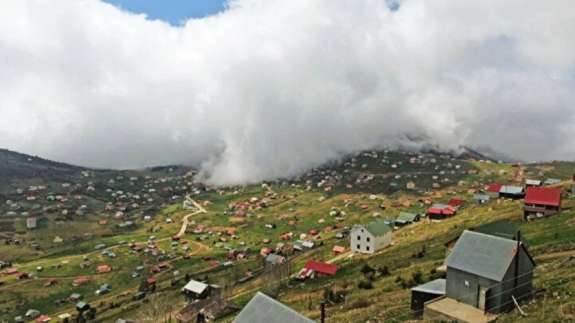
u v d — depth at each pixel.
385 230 145.12
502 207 142.25
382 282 82.62
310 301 80.75
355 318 58.75
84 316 158.25
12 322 169.75
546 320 38.09
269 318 37.81
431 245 112.69
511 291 48.12
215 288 147.12
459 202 199.25
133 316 139.38
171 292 163.00
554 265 58.91
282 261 161.50
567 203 116.31
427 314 49.62
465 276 50.53
